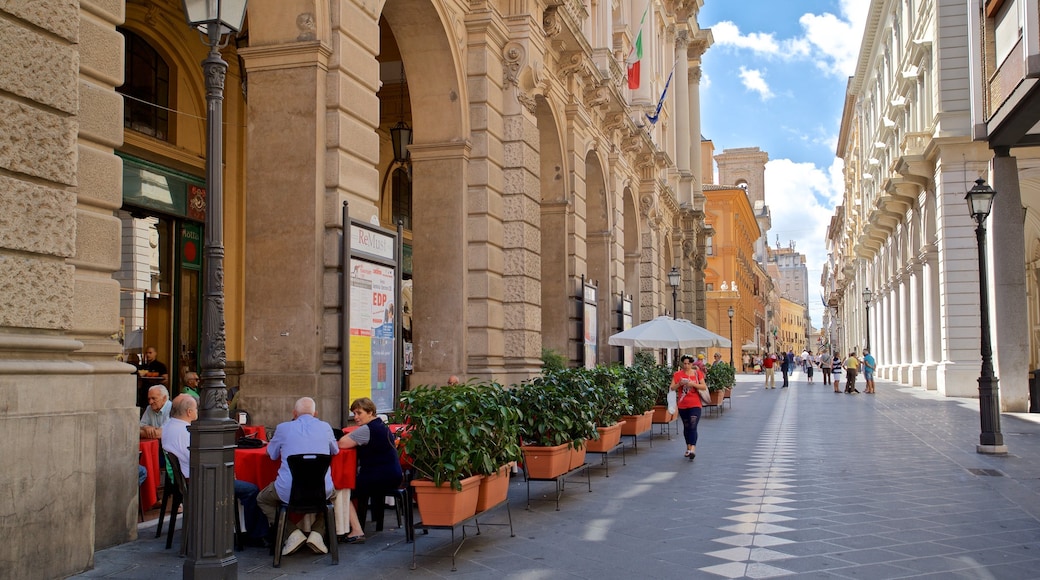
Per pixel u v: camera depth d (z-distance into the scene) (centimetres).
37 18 614
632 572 686
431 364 1417
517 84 1546
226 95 1548
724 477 1207
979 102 2241
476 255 1448
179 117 1471
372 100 1091
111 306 718
